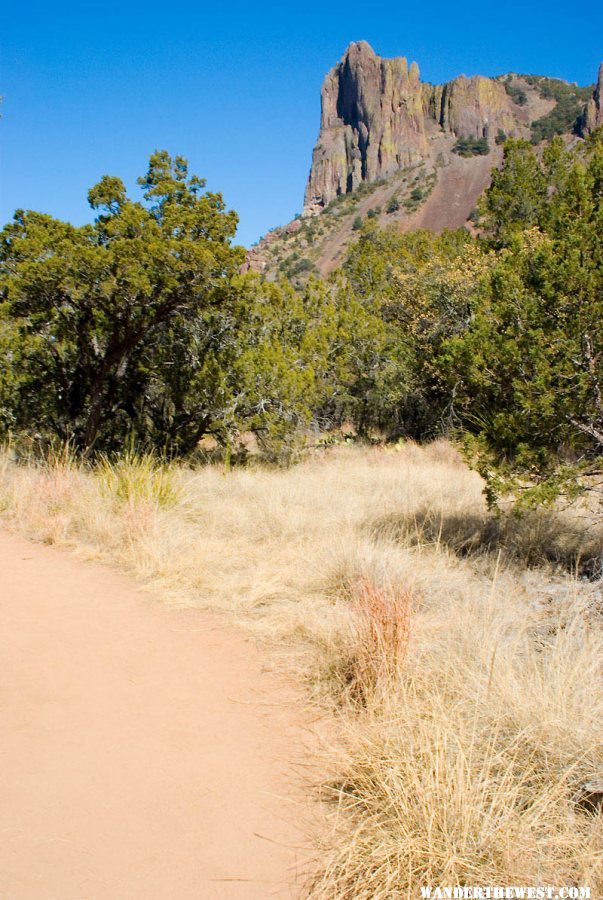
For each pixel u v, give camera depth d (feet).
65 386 42.47
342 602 17.01
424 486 31.78
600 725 10.15
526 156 67.62
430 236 100.48
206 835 8.26
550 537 22.31
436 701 10.75
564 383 18.60
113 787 9.10
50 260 34.22
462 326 56.65
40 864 7.57
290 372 44.52
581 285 18.21
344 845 8.05
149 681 12.53
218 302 40.52
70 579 18.70
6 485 29.89
